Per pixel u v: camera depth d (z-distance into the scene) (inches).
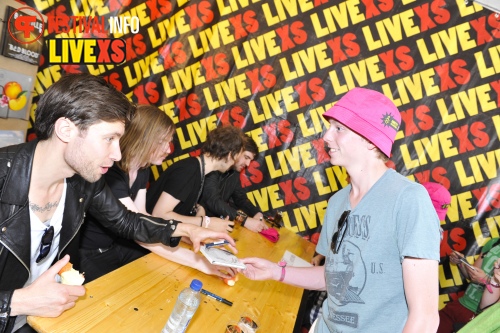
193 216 97.6
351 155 48.8
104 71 150.3
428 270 39.5
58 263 45.8
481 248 130.0
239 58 145.7
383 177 47.2
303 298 83.4
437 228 41.1
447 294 131.5
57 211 52.2
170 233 62.7
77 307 46.6
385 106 47.9
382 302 44.2
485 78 130.6
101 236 76.9
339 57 139.9
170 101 149.1
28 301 41.9
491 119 130.2
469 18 131.4
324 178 142.4
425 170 134.0
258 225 117.4
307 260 105.0
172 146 149.7
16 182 45.6
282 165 144.7
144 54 149.1
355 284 45.8
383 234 43.8
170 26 148.0
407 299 40.3
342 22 139.4
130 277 57.8
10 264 47.8
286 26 142.8
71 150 44.4
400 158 135.7
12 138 116.9
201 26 146.9
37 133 45.5
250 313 59.1
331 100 140.8
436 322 38.5
